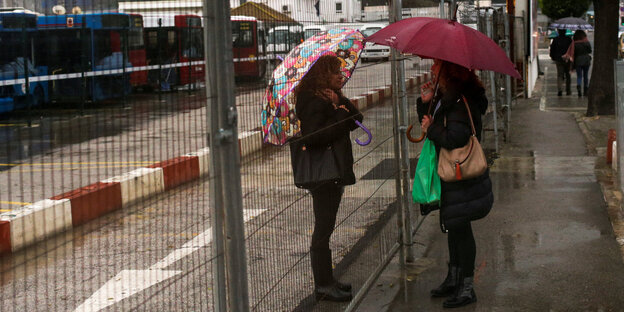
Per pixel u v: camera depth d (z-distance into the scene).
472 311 4.58
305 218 3.96
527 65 19.84
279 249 3.66
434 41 4.33
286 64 3.67
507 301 4.75
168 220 2.62
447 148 4.43
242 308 2.71
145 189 2.32
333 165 4.14
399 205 5.68
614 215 6.96
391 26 4.62
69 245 1.97
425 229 6.73
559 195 7.95
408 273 5.40
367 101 5.11
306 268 3.98
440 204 4.63
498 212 7.24
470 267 4.69
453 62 4.29
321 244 4.15
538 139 12.24
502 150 11.26
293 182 3.80
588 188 8.28
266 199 3.53
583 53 19.69
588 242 6.09
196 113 2.47
